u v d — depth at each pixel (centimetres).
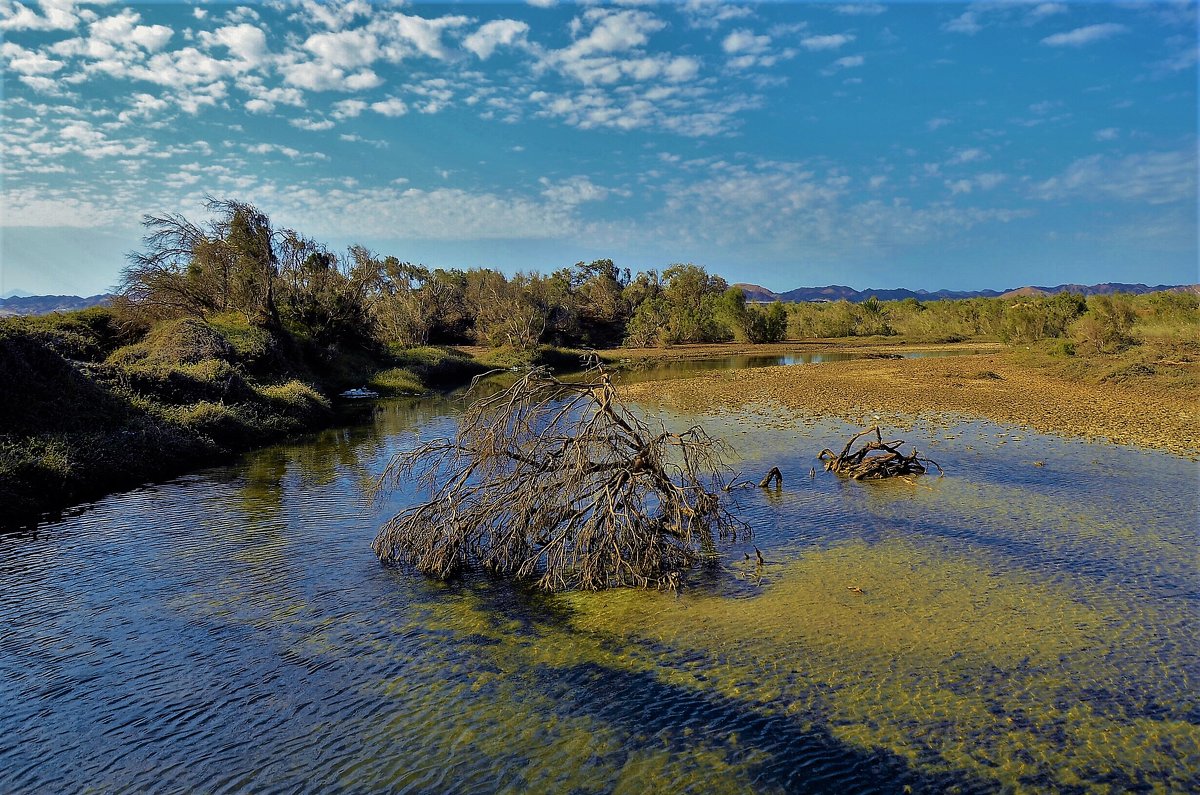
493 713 752
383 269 6650
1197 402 2539
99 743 716
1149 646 862
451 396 3631
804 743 691
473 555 1194
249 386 2705
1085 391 2945
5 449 1577
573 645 897
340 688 807
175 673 844
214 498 1598
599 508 1104
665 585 1078
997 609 969
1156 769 647
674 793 626
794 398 3033
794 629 923
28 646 910
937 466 1702
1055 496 1488
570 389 1184
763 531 1326
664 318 7756
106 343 3375
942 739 693
